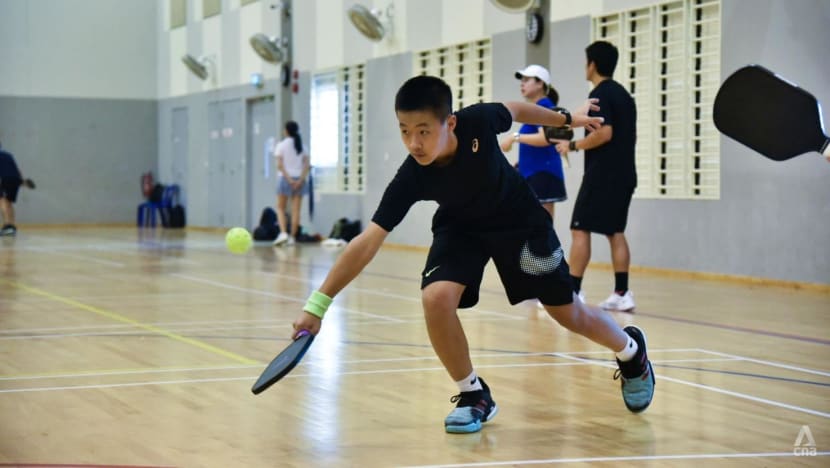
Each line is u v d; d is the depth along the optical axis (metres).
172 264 11.18
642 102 10.43
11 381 4.44
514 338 5.68
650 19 10.20
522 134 7.12
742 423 3.64
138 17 21.69
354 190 15.55
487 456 3.18
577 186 11.16
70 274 9.94
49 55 20.97
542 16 11.63
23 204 20.91
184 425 3.61
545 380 4.46
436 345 3.48
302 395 4.15
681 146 10.00
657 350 5.28
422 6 13.80
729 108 2.76
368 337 5.76
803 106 2.66
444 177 3.26
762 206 9.11
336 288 3.23
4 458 3.13
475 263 3.44
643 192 10.42
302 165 14.98
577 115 3.74
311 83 16.52
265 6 17.58
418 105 3.04
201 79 19.89
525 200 3.44
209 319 6.59
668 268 10.12
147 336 5.83
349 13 14.27
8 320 6.54
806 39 8.65
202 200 20.17
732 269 9.43
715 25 9.62
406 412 3.83
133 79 21.72
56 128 21.09
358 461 3.12
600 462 3.10
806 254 8.70
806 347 5.39
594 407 3.92
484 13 12.65
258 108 18.19
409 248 14.23
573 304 3.49
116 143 21.61
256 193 18.39
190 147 20.53
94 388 4.29
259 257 12.26
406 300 7.70
